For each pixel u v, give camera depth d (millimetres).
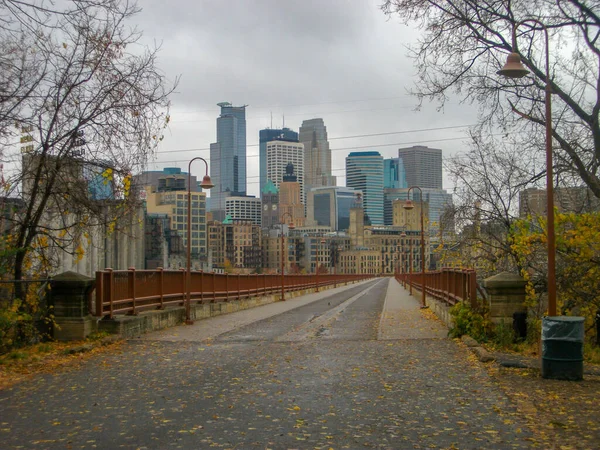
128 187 17094
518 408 8820
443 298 25219
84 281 16297
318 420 8211
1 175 16391
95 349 15164
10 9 11523
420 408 8898
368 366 12633
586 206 21578
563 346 10906
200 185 24000
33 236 16812
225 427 7852
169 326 21797
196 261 122000
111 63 16906
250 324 23734
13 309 14242
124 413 8664
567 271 18344
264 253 189000
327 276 85312
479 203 28641
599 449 6910
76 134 16672
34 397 9805
